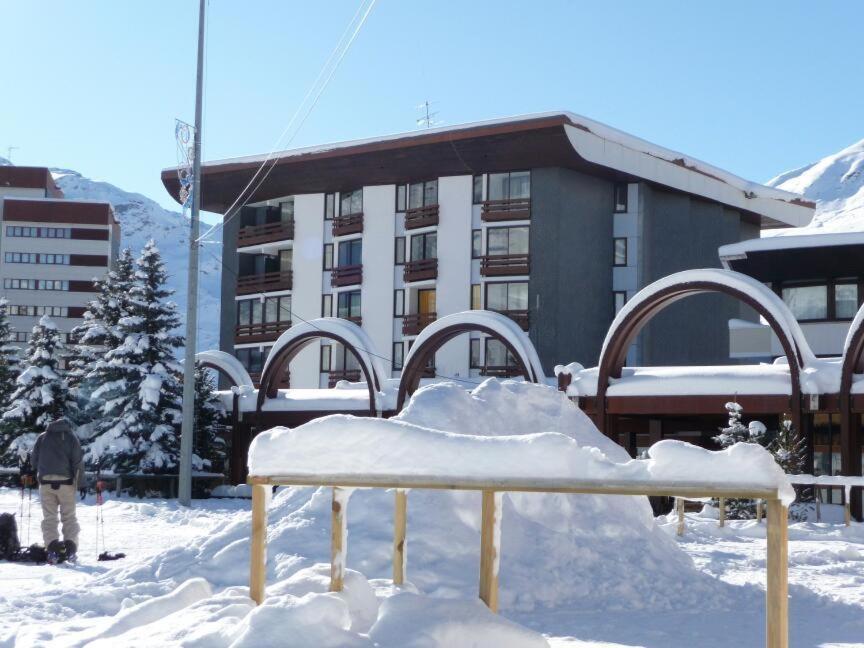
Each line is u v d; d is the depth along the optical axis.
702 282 29.81
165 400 39.19
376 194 58.34
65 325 110.88
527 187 53.56
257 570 6.61
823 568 13.96
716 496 5.37
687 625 8.83
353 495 10.42
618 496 11.42
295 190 61.03
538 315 52.53
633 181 55.53
